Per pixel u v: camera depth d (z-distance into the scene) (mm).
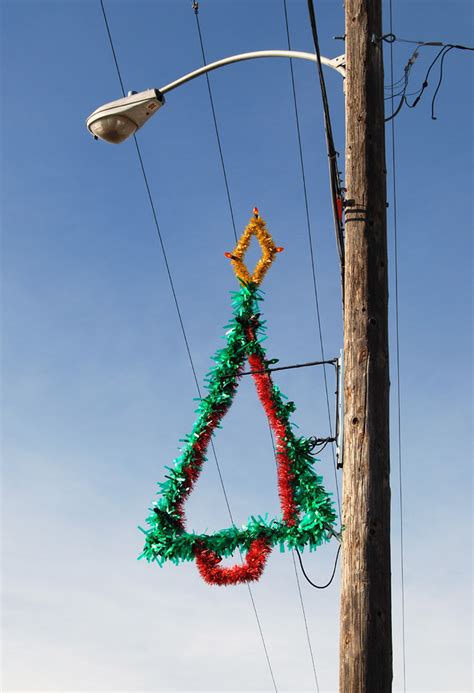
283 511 8375
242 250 9375
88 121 10391
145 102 10172
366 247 8102
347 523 7391
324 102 8891
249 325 9133
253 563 8312
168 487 8797
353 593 7180
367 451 7516
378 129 8484
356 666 6996
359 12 8805
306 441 8578
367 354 7793
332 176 8898
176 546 8430
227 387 9047
